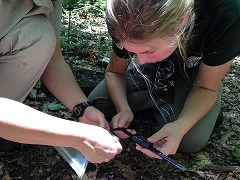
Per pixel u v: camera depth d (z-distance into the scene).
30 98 0.99
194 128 0.88
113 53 0.87
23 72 0.74
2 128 0.58
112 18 0.60
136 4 0.58
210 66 0.79
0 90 0.76
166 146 0.75
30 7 0.71
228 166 0.86
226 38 0.75
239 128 1.00
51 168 0.81
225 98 1.13
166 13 0.58
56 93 0.82
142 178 0.82
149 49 0.62
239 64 1.34
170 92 0.95
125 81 0.94
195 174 0.84
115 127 0.79
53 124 0.60
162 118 0.92
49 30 0.74
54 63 0.83
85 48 1.28
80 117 0.80
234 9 0.74
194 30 0.75
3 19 0.69
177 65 0.89
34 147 0.85
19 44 0.71
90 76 1.07
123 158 0.86
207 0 0.74
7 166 0.80
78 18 1.53
